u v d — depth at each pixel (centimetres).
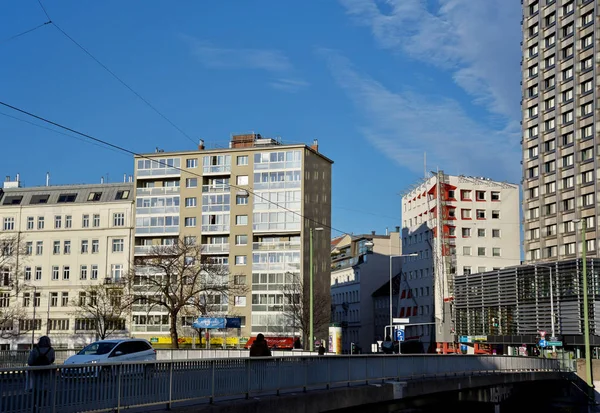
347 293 14825
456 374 3750
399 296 12938
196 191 10175
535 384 5259
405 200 13288
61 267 10244
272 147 10056
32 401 1285
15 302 10162
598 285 7544
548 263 8094
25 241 10369
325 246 10612
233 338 9738
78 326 9975
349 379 2669
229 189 10094
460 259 11681
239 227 10012
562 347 7538
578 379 5450
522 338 8338
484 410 4238
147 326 9750
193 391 1767
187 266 7831
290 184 9956
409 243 12950
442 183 11806
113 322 9206
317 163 10512
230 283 9438
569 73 9350
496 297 8981
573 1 9300
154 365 1633
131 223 10206
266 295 9794
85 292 9175
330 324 10475
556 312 7856
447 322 11219
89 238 10250
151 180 10350
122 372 1529
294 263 9794
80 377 1410
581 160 9012
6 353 4484
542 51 9844
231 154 10162
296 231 9850
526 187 10019
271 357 2156
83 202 10375
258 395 2067
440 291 11519
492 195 11956
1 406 1217
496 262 11800
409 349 9944
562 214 9225
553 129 9550
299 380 2306
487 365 4172
